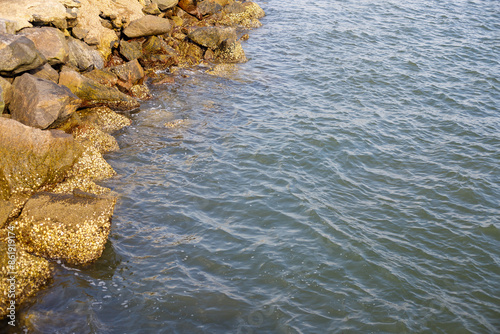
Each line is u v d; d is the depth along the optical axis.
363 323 9.99
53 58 16.59
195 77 23.45
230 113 19.83
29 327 9.29
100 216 11.56
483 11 35.38
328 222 13.21
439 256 12.29
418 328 9.99
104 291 10.41
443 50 27.83
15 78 14.84
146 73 22.62
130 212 13.16
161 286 10.62
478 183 15.65
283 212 13.57
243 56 25.98
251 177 15.30
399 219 13.68
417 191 15.15
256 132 18.22
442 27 31.75
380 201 14.51
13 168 12.30
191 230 12.66
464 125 19.61
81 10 20.31
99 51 20.69
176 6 28.23
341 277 11.27
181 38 26.05
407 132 18.92
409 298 10.81
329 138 17.94
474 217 13.95
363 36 29.91
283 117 19.58
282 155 16.66
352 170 16.14
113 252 11.59
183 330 9.51
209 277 11.02
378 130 18.88
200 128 18.39
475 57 26.95
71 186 13.40
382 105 21.12
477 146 18.03
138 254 11.62
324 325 9.87
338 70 24.77
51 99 14.15
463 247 12.67
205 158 16.25
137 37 22.70
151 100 20.44
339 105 20.94
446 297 10.95
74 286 10.48
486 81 23.97
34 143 12.59
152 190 14.27
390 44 28.62
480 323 10.27
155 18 22.64
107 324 9.55
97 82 18.41
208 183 14.84
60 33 17.41
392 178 15.84
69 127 15.64
